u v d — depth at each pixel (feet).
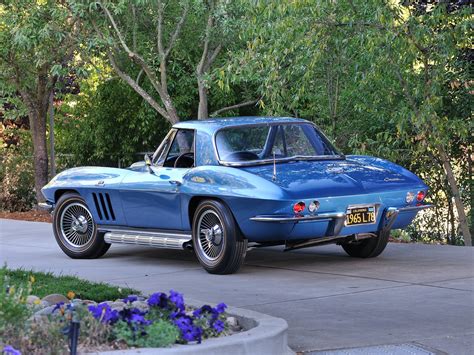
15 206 73.31
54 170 71.97
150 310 22.68
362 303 29.55
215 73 52.31
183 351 20.25
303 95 51.31
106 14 58.29
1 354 18.89
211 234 36.55
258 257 41.50
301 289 32.55
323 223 34.91
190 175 37.14
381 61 44.88
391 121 46.09
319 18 45.60
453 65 49.03
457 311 27.91
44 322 21.38
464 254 40.29
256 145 37.60
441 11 44.39
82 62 64.03
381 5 44.34
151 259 42.01
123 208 40.55
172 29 62.49
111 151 75.66
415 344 23.85
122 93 72.23
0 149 77.41
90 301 28.58
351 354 23.06
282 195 33.94
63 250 43.21
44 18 59.93
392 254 41.04
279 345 22.44
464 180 52.19
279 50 46.68
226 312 25.14
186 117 70.74
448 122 46.80
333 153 39.50
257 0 46.01
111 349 20.70
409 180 37.68
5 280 28.12
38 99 69.21
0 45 63.52
